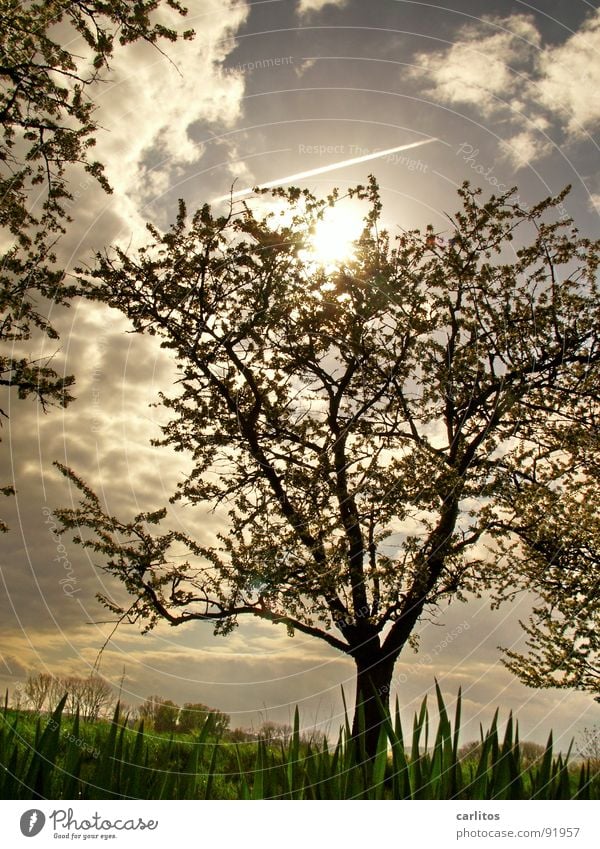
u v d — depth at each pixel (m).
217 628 12.75
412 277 14.55
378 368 14.51
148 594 12.75
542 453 15.05
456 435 14.54
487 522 14.27
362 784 3.63
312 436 15.02
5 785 3.73
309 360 14.52
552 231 14.48
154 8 9.78
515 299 14.77
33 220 10.28
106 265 13.09
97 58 9.78
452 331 14.95
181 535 13.51
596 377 14.24
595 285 14.44
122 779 3.76
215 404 14.40
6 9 9.09
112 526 12.77
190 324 13.73
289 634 12.79
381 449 14.54
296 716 3.91
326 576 12.77
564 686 13.00
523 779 3.74
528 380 14.46
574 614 12.94
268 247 13.55
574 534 13.84
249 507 13.90
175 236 13.75
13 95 9.57
